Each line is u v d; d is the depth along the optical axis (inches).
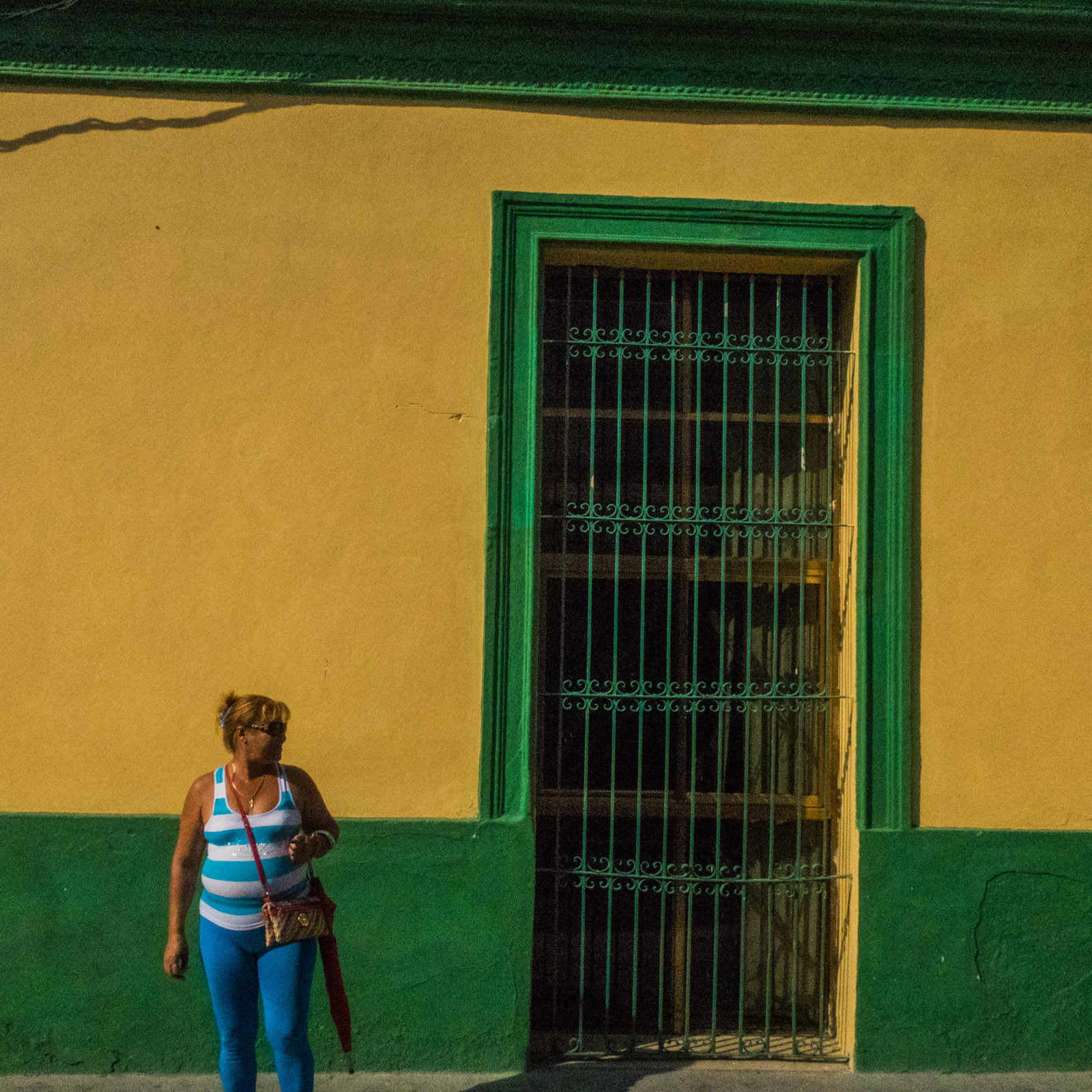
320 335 166.1
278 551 164.4
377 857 162.1
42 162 165.5
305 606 164.2
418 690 164.6
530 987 163.0
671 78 169.6
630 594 177.3
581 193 169.0
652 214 169.0
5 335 163.8
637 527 177.3
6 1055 158.9
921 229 171.2
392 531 165.3
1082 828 167.9
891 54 171.2
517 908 162.9
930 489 169.3
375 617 164.7
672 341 174.1
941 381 170.1
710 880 170.2
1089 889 166.6
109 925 160.4
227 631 163.5
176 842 161.2
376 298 166.7
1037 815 167.6
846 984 168.9
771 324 180.7
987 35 170.2
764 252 169.9
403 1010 161.8
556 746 176.7
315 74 167.3
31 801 161.0
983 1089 160.1
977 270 171.2
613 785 166.9
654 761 176.6
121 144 166.1
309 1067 130.1
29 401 163.6
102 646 162.7
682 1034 174.1
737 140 170.6
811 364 180.9
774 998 177.8
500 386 166.7
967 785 167.5
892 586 168.4
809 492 180.9
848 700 171.5
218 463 164.6
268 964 128.5
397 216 167.5
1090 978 165.6
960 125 172.1
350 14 166.7
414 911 162.2
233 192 166.6
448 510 165.9
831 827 176.4
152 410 164.4
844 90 170.9
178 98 167.2
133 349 164.7
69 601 162.7
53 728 161.6
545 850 175.5
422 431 166.2
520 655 165.5
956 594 168.7
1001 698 168.2
